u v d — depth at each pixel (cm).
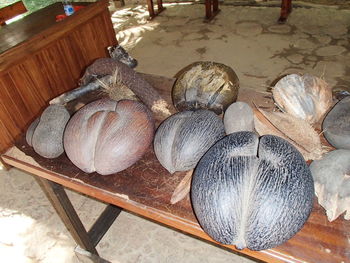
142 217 138
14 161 85
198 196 54
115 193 71
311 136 69
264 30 274
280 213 49
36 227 139
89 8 162
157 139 71
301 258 55
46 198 152
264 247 51
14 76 128
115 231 134
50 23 160
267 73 219
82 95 98
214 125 69
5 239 136
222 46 262
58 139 79
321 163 63
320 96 75
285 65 224
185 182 69
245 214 50
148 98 91
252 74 220
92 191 74
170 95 99
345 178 59
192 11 335
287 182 50
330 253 55
